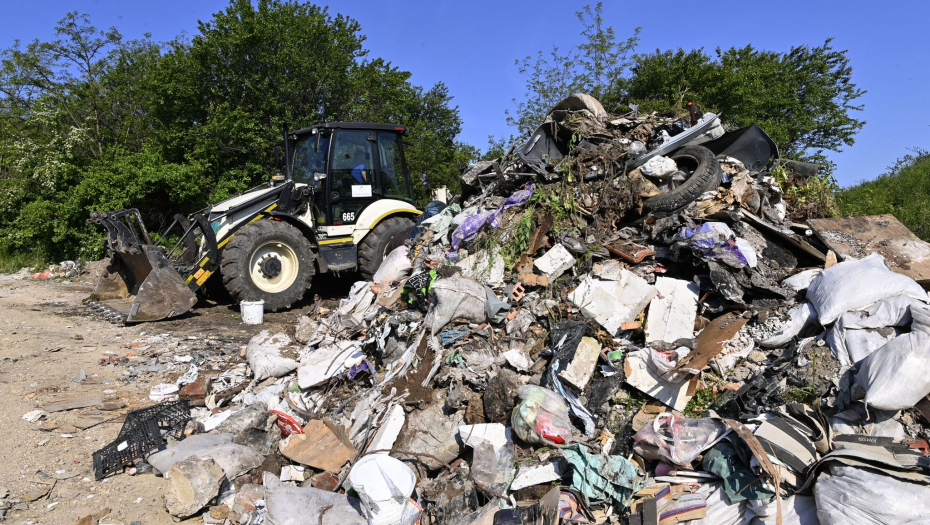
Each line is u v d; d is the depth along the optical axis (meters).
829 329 3.87
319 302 9.05
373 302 5.69
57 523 3.36
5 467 3.90
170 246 12.38
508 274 4.92
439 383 4.25
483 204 6.08
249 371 5.55
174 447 4.05
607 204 5.20
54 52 18.78
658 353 3.99
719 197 5.00
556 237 5.02
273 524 3.21
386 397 4.30
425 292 4.88
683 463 3.29
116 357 6.24
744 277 4.33
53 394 5.21
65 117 17.14
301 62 14.95
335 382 4.91
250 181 14.88
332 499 3.46
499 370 4.18
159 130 15.62
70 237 13.48
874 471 2.86
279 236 8.55
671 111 6.48
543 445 3.63
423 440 3.92
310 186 9.12
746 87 14.39
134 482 3.87
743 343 4.00
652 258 4.80
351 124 9.36
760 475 3.10
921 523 2.65
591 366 4.01
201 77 14.95
